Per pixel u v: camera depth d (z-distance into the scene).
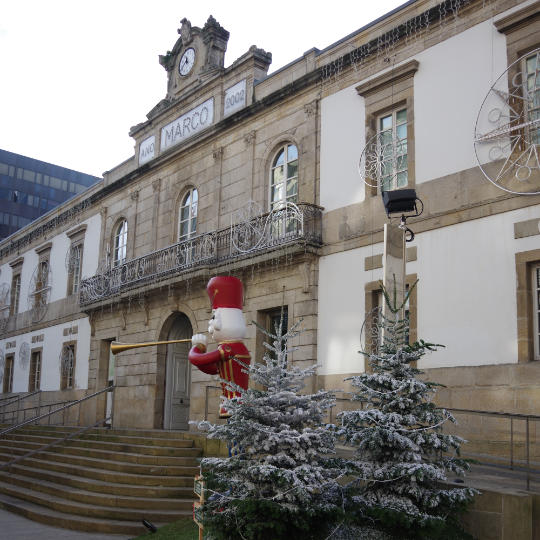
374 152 14.20
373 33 14.77
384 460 7.27
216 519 6.66
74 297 25.28
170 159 20.75
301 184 15.76
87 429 16.05
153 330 19.78
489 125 11.96
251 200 17.11
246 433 6.81
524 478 9.06
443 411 7.38
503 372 10.99
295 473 6.42
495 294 11.44
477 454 10.75
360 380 7.46
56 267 27.48
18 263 31.36
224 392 9.48
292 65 16.77
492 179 11.77
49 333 26.88
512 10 12.05
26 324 29.00
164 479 11.48
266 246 15.42
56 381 25.39
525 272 11.10
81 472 12.77
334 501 6.88
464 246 12.08
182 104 20.70
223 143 18.62
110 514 10.41
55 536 9.70
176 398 19.47
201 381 17.47
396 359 7.46
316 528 6.57
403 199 8.52
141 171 22.05
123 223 23.42
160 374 19.34
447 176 12.59
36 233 29.59
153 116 22.06
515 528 7.13
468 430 11.22
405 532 6.79
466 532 7.36
